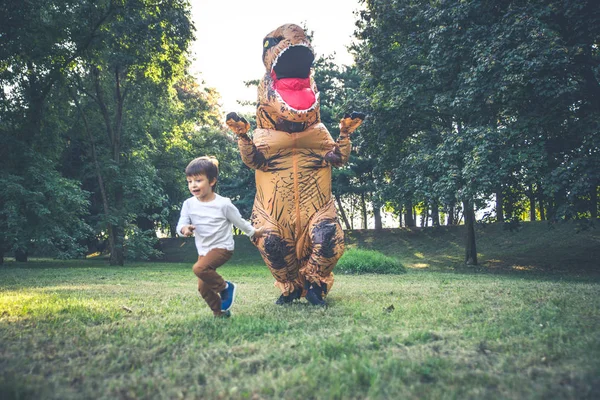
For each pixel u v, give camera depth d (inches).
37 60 677.9
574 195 440.1
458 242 994.7
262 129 225.5
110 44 743.1
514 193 648.4
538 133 484.4
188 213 164.9
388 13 649.0
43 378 91.7
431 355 105.4
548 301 192.5
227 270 656.4
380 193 709.3
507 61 442.6
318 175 220.8
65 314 173.6
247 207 1212.5
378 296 236.5
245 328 141.5
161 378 92.1
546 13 450.3
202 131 1106.7
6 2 625.0
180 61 805.9
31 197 652.7
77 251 726.5
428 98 614.2
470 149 518.9
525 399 76.4
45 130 735.1
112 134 838.5
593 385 82.5
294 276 221.0
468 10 498.6
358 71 740.0
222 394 81.3
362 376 88.3
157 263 951.0
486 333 129.0
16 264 836.0
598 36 469.7
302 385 85.0
